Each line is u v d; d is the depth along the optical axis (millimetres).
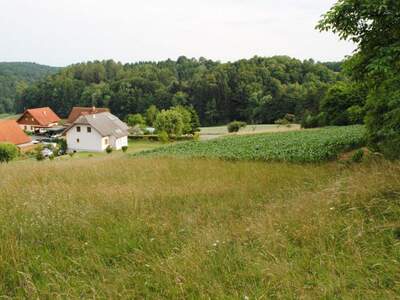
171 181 9773
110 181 9742
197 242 4828
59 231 5270
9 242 4746
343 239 4523
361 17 8352
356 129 31828
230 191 8125
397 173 6301
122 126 62688
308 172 10711
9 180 9188
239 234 5152
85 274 4156
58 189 7633
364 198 5613
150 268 4242
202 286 3748
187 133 71375
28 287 3754
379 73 9156
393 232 4520
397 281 3516
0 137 51031
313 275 3859
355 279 3656
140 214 6098
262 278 3863
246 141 28766
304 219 5289
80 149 57125
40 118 85062
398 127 9523
